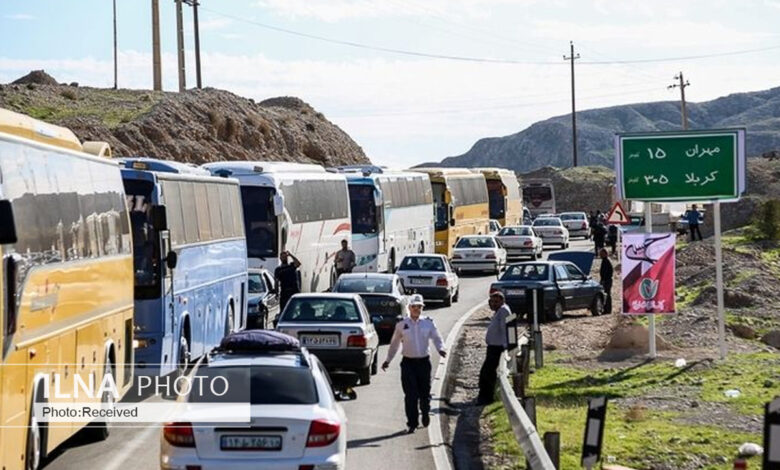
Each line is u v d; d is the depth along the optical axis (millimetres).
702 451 44406
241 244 78062
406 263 111250
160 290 55656
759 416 51750
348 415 52781
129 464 41031
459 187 172875
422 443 45844
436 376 65500
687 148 72250
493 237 151000
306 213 102500
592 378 64688
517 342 60375
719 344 75062
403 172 142625
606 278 106875
